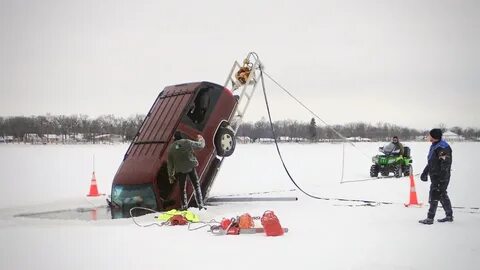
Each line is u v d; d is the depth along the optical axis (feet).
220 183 65.31
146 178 40.52
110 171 86.79
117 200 42.96
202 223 35.14
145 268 23.16
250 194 52.08
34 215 41.32
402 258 24.08
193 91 43.60
